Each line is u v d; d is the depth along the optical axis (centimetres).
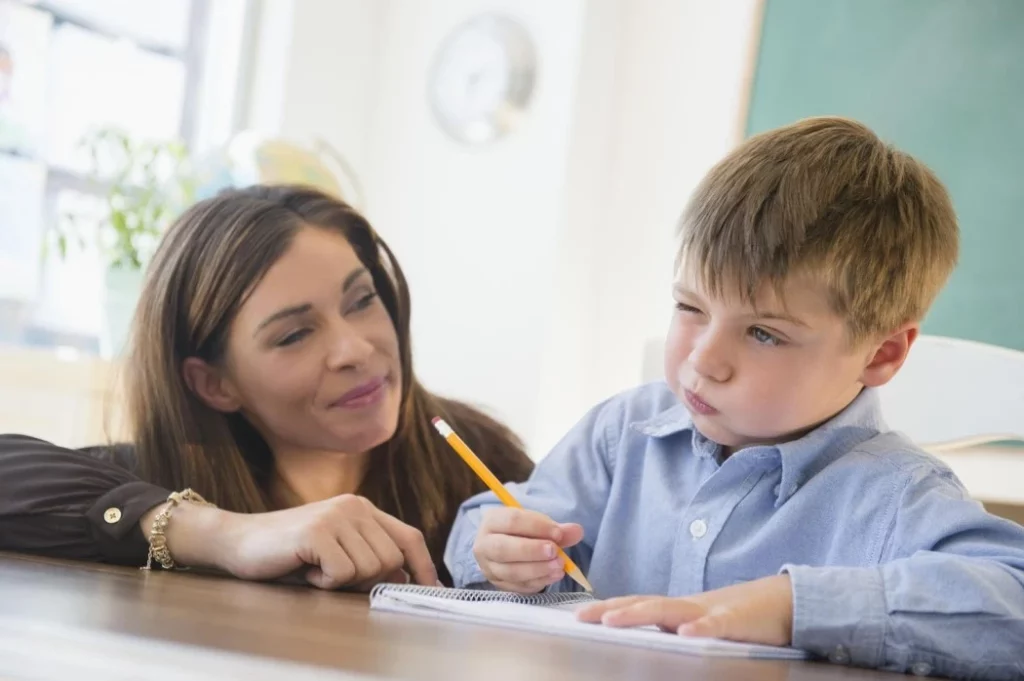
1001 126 239
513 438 144
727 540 92
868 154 91
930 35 247
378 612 67
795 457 89
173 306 122
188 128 304
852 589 67
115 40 288
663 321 275
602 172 287
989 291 237
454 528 111
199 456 121
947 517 79
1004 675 67
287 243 120
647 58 283
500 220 296
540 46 293
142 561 97
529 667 45
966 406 122
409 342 133
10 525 98
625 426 108
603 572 101
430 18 317
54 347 273
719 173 89
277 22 308
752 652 61
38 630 39
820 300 82
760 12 265
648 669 48
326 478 127
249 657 37
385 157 321
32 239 270
